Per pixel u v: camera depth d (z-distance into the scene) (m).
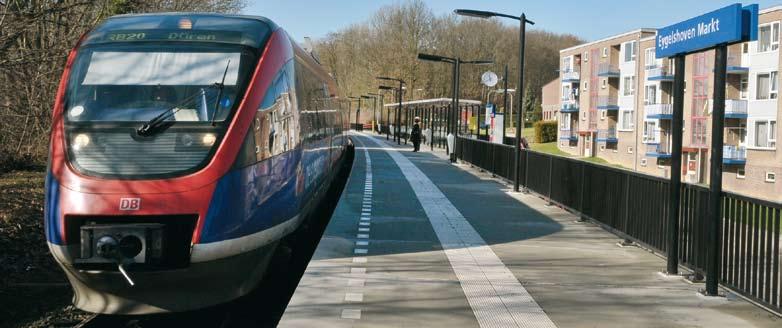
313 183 11.66
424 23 84.69
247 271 7.56
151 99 7.58
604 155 72.50
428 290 7.32
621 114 68.88
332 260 8.80
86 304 7.12
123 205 6.80
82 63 7.91
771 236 6.40
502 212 13.60
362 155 35.38
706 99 55.25
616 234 10.67
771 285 6.44
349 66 107.44
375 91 91.06
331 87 17.30
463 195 16.52
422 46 84.75
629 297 7.11
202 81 7.77
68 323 7.25
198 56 8.00
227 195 7.14
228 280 7.29
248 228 7.39
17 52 14.52
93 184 6.89
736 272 7.04
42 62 14.88
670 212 8.09
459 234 10.95
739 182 50.59
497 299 6.99
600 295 7.18
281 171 8.48
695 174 56.19
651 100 62.72
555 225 12.03
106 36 8.19
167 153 7.16
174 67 7.88
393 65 84.44
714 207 7.04
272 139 8.19
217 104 7.58
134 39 8.12
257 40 8.48
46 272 9.83
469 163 28.14
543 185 15.80
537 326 6.09
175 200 6.88
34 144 20.62
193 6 24.75
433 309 6.60
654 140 61.84
